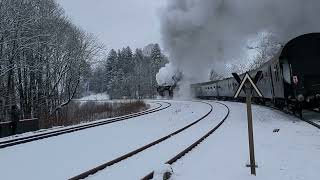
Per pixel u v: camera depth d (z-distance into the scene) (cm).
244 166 858
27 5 3073
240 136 1383
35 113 3091
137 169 872
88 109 3794
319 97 1789
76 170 920
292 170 785
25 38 2781
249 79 821
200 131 1627
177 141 1336
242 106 3469
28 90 3161
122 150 1219
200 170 832
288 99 1883
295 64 1839
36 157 1169
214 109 3319
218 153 1044
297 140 1171
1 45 2723
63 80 3503
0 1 2703
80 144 1432
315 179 700
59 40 3469
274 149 1048
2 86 2783
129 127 2072
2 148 1419
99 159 1066
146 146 1208
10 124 2025
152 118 2709
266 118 2042
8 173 936
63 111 3391
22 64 2839
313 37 1836
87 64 3612
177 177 773
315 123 1499
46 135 1728
